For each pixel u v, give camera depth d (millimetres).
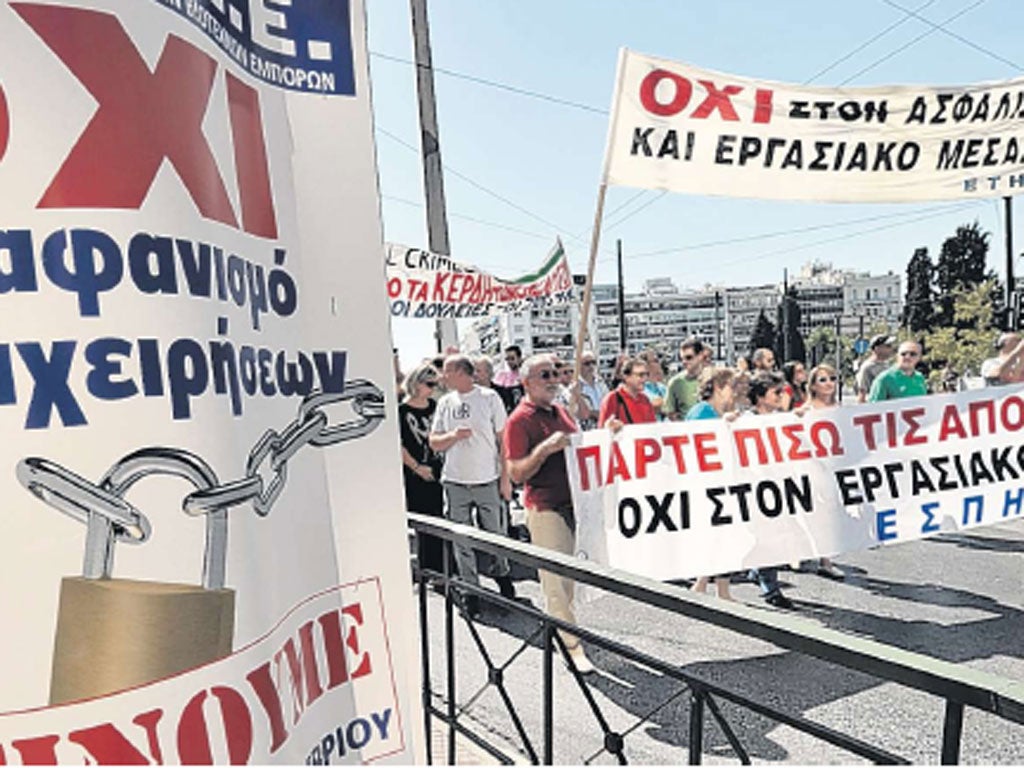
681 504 3545
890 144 3941
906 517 3930
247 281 988
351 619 1189
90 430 743
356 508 1203
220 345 890
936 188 4070
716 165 3697
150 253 801
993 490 4105
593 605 4691
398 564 1241
